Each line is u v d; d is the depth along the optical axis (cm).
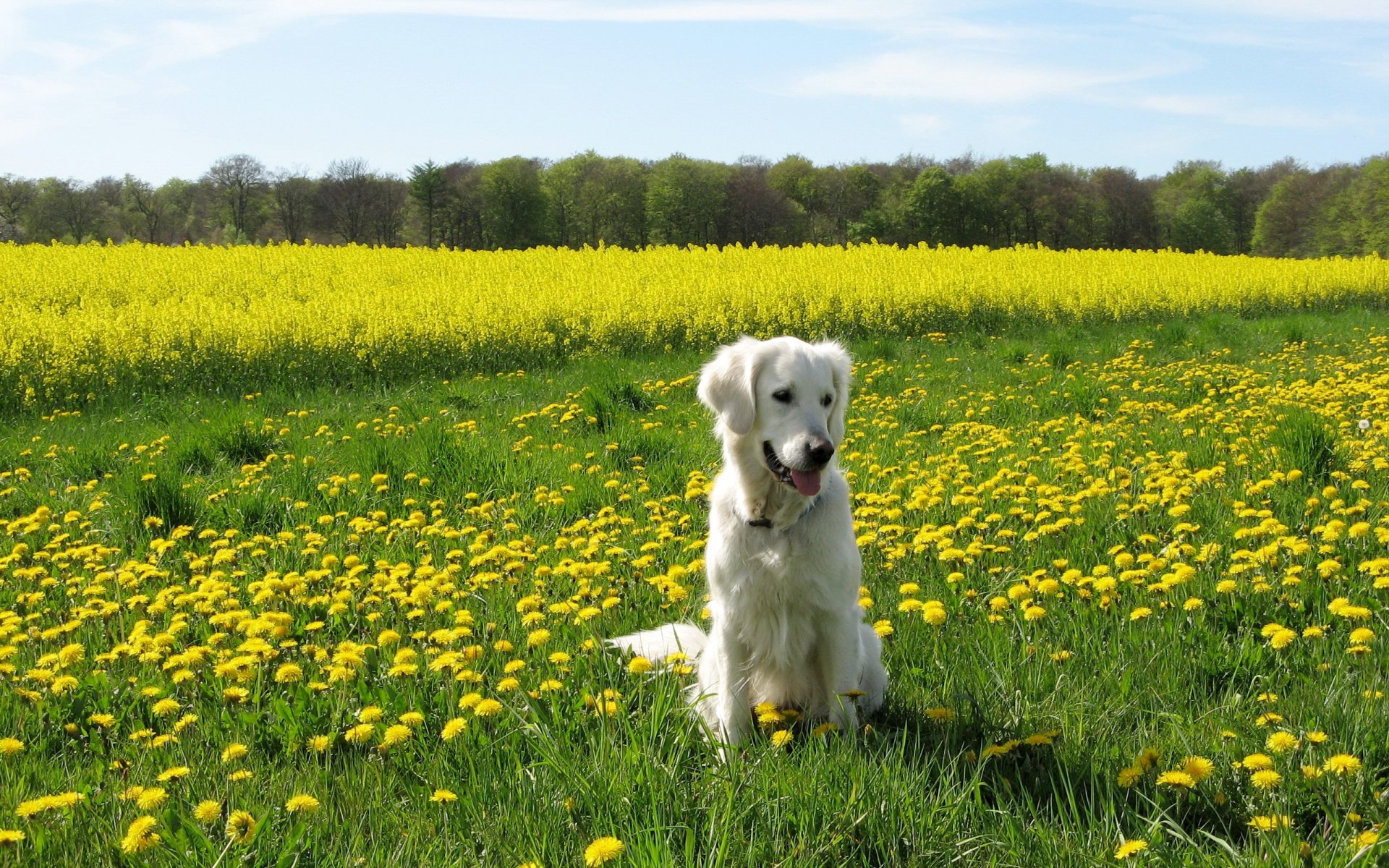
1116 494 566
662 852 234
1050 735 292
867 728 315
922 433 823
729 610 345
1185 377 1066
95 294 1942
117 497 662
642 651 382
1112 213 7412
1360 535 442
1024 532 512
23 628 427
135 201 6938
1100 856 235
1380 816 245
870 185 7506
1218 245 7412
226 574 489
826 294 1783
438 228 6712
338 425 982
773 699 355
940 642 388
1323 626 367
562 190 6825
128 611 441
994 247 7269
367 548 537
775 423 347
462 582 473
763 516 343
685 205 6775
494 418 985
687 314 1650
